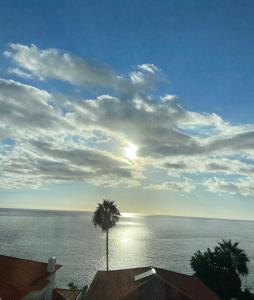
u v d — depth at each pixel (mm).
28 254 130625
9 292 31375
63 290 47375
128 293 40531
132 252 150750
